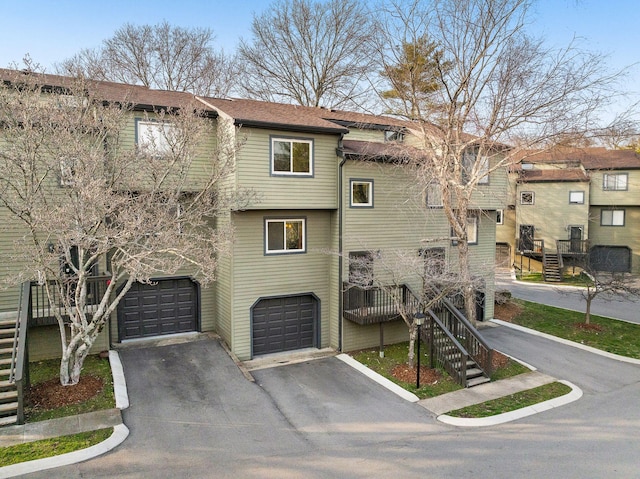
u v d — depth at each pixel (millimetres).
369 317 13906
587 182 29953
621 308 20859
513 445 8672
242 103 16844
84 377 11117
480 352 12570
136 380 11422
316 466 7836
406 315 13758
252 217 14047
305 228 14953
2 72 12891
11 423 8859
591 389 11695
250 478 7410
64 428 8773
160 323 14914
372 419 9875
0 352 10008
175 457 8016
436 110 14148
